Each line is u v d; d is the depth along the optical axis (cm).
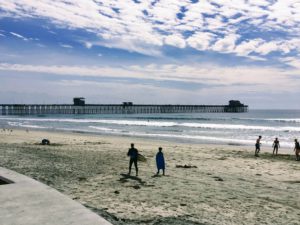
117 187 1112
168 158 2008
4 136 3650
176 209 866
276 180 1390
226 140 3744
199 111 17100
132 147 1353
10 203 614
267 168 1733
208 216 816
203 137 4091
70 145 2716
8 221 515
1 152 1928
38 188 734
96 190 1054
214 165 1772
